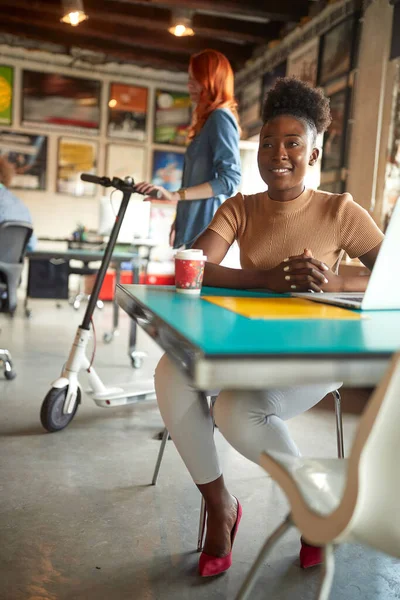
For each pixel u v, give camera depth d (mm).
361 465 702
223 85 2615
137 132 9555
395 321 1076
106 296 8086
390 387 675
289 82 1750
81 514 1842
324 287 1558
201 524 1642
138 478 2160
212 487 1459
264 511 1931
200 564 1521
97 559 1577
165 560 1588
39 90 9109
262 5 6641
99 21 7977
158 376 1420
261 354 733
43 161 9219
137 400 2850
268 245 1766
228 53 8422
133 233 4711
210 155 2660
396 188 5074
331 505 839
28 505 1890
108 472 2209
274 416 1277
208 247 1815
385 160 5062
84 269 7539
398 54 4906
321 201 1751
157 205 9406
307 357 749
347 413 3205
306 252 1579
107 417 2936
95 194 9422
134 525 1784
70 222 9398
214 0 6551
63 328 5750
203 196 2557
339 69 5777
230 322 968
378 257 1189
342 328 964
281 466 890
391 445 707
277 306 1221
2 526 1736
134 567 1546
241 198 1860
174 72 9609
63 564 1543
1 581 1446
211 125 2600
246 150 8820
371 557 1683
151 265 8773
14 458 2312
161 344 966
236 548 1679
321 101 1741
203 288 1674
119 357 4480
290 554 1661
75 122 9297
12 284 3342
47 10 7203
